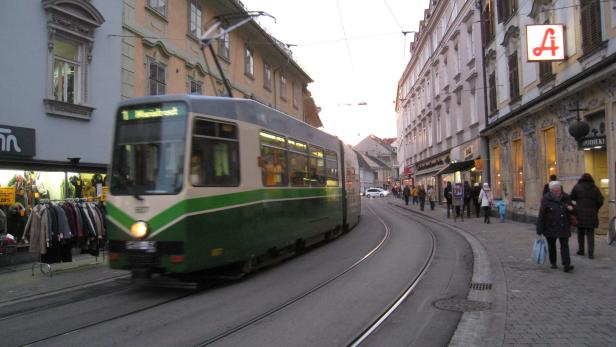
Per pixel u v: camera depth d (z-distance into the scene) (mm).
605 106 12867
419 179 46688
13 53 11727
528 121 18922
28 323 6660
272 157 10562
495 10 23141
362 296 7754
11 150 11461
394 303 7250
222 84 22250
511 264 10109
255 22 24219
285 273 10047
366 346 5395
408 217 26156
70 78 13484
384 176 114438
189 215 7895
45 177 12656
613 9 12352
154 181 8062
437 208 33156
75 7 13375
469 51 28094
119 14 15219
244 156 9320
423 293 7895
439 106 36406
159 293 8398
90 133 13945
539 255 9555
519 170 20766
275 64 30016
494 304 6859
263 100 27828
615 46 12250
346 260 11555
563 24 15188
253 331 5992
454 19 30953
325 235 15047
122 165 8320
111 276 10219
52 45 12680
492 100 23719
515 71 20156
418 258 11562
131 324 6457
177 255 7801
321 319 6484
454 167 28516
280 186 10906
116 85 15000
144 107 8367
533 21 18047
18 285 9312
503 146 22703
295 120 12203
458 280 8898
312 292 8125
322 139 14500
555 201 9117
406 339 5605
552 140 17031
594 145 13195
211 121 8562
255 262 10008
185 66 19250
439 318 6406
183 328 6188
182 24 19016
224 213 8641
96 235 11156
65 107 13008
